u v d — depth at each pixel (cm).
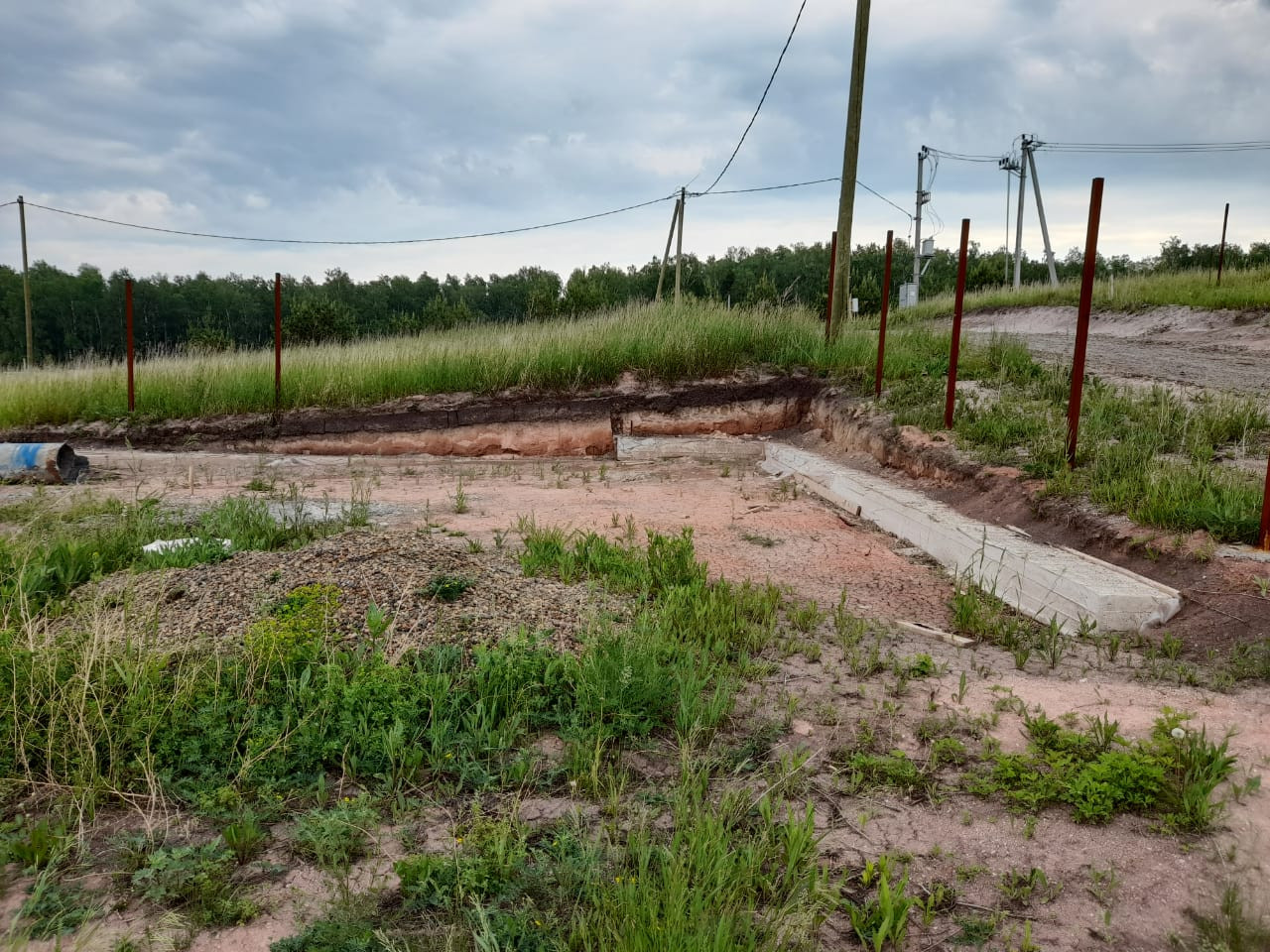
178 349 1869
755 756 405
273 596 541
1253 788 360
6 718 400
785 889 304
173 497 1027
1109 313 2442
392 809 356
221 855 322
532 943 275
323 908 291
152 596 561
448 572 591
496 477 1231
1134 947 278
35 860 318
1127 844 333
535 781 378
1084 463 828
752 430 1507
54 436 1450
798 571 745
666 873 291
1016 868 320
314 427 1453
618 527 889
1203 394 1075
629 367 1571
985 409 1081
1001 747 409
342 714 407
